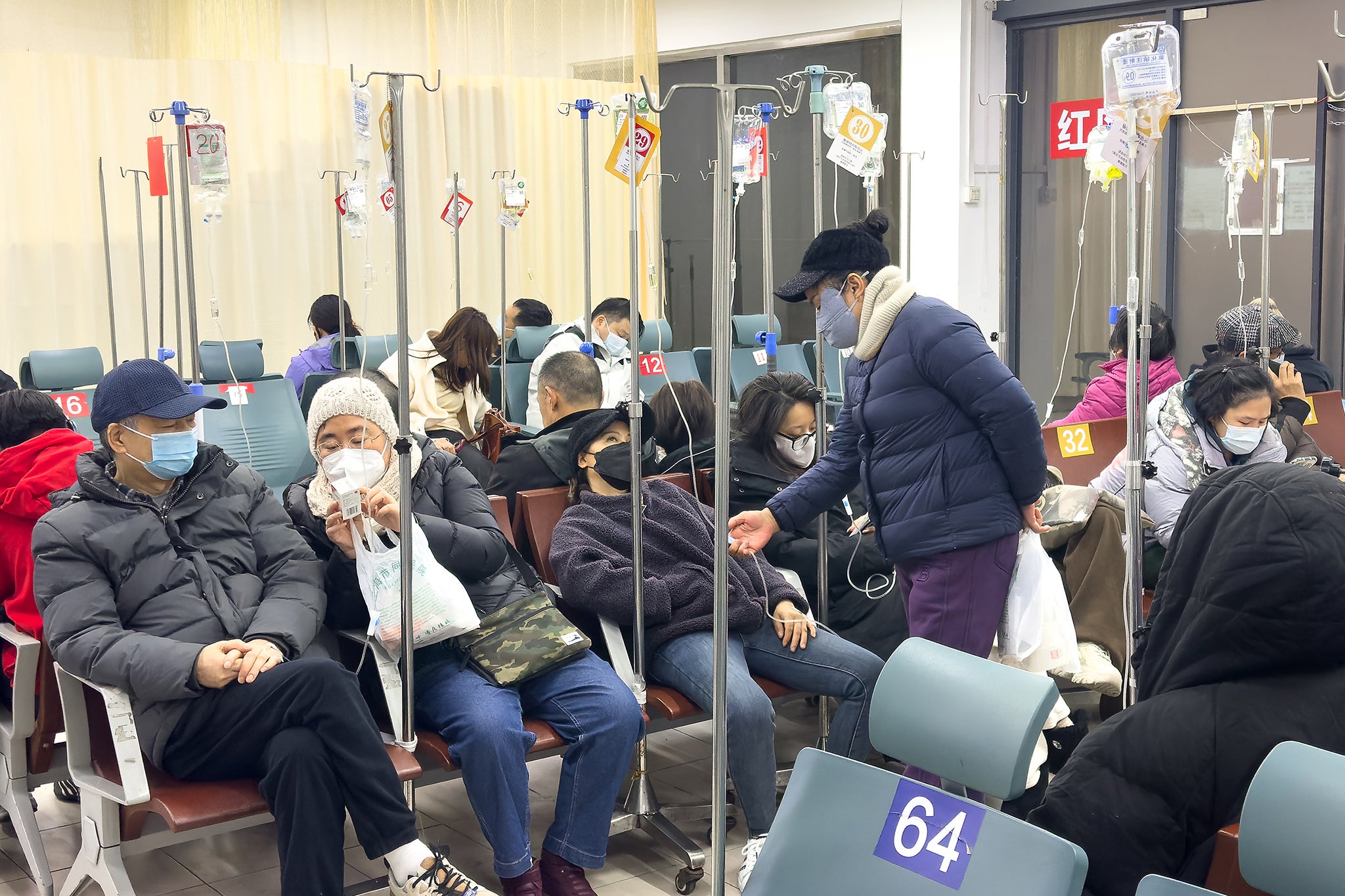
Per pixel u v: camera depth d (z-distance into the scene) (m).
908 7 7.50
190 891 2.54
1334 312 6.36
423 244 8.12
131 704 2.21
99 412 2.29
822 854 1.39
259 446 4.28
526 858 2.32
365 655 2.43
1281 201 6.03
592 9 8.17
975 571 2.42
